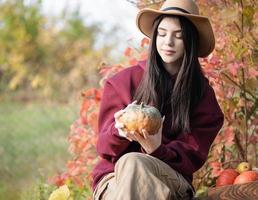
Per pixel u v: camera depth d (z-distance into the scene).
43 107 13.77
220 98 5.32
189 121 4.27
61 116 12.40
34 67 16.44
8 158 9.30
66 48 16.33
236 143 5.45
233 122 5.37
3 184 7.88
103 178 4.13
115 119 4.00
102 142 4.12
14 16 16.98
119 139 4.04
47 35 16.70
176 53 4.23
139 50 5.79
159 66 4.30
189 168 4.14
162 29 4.25
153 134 3.93
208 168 5.37
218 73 5.21
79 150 5.64
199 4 5.35
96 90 5.60
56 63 16.23
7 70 16.53
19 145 10.05
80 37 16.33
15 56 16.55
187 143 4.24
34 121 12.12
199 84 4.32
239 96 5.40
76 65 15.64
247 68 5.32
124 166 3.84
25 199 6.34
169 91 4.27
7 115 13.08
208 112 4.34
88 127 5.86
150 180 3.81
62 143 10.16
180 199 4.09
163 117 4.00
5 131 11.13
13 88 15.88
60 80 15.45
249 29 5.32
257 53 5.32
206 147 4.32
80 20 16.52
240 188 4.42
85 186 5.65
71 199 5.56
